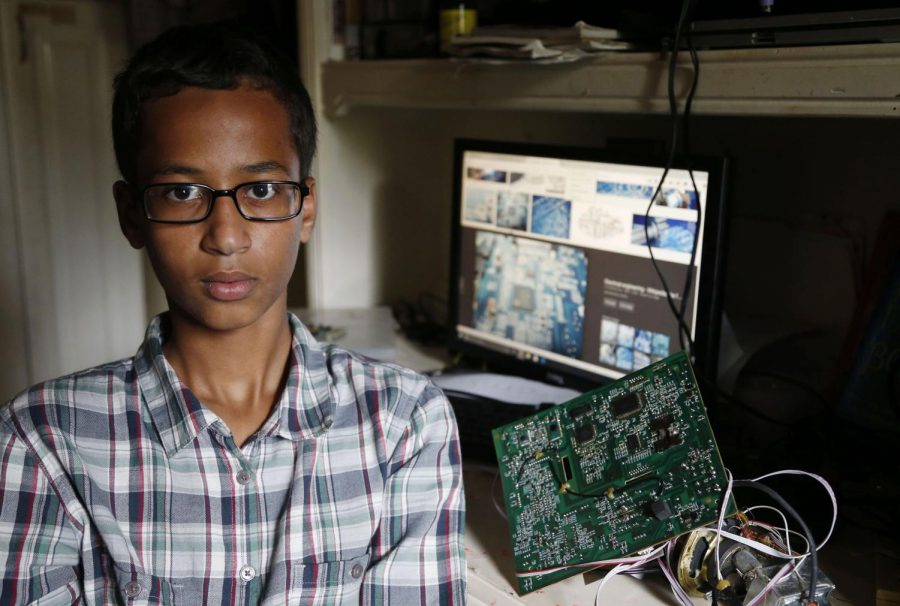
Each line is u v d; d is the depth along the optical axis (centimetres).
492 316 146
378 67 149
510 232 140
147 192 73
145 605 75
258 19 185
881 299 117
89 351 219
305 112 83
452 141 188
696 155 109
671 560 90
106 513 77
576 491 94
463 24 138
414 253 191
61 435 78
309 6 159
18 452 77
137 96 75
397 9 157
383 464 83
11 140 195
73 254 211
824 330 134
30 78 195
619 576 93
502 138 176
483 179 144
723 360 129
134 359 84
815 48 90
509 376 143
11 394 208
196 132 72
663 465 92
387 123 177
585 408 97
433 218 192
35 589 74
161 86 73
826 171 130
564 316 134
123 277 221
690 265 113
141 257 223
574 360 133
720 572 84
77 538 78
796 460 110
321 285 178
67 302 212
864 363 117
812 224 133
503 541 100
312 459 81
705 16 101
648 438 93
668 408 93
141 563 77
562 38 110
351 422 84
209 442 79
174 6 192
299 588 78
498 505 108
